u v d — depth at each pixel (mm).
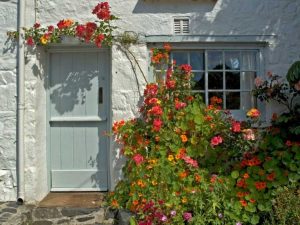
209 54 5285
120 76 5062
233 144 4742
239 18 5172
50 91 5324
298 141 4660
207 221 4219
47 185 5324
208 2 5148
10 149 4984
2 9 4973
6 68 4973
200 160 4754
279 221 3938
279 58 5195
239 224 4176
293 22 5211
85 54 5305
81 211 4637
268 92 5043
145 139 4773
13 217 4457
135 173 4613
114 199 4719
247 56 5316
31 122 4953
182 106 4766
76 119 5305
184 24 5145
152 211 4258
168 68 5172
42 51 5141
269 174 4398
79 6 5066
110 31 4930
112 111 5059
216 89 5293
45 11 5043
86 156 5352
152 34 5098
